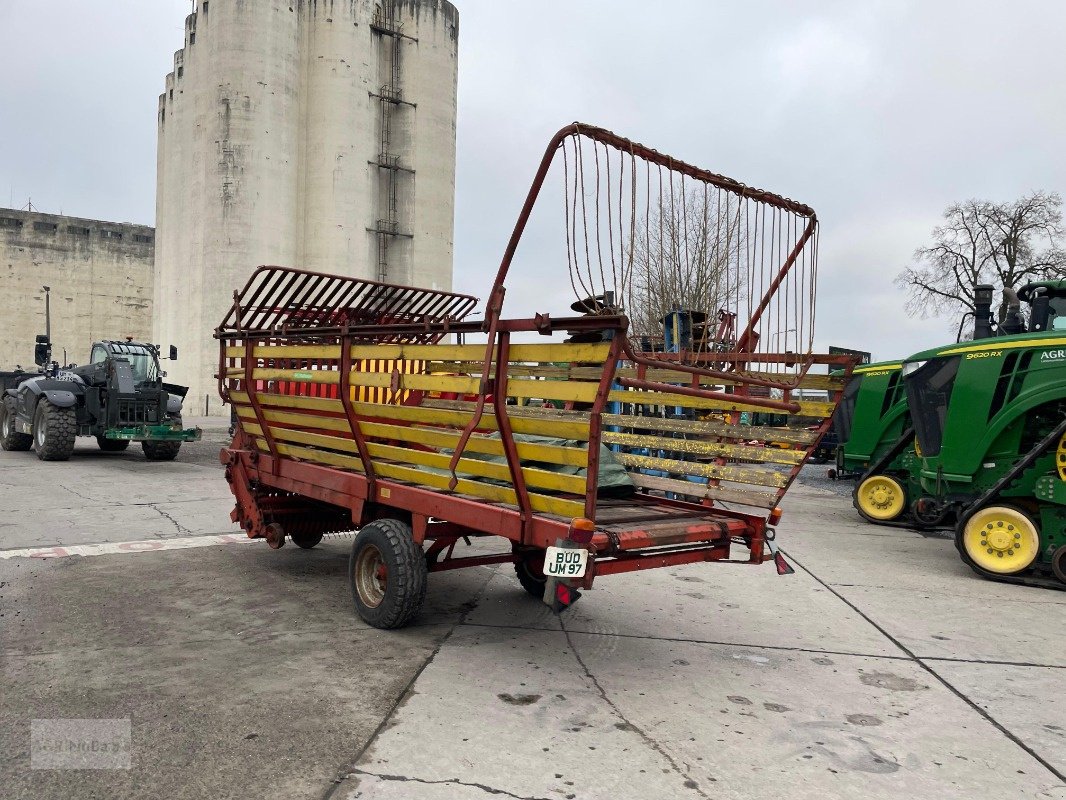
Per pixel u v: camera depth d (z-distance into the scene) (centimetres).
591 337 358
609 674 393
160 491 994
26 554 616
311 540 670
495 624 477
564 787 273
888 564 702
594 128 372
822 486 1398
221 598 514
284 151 3231
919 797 275
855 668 413
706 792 273
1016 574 632
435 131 3688
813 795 274
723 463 497
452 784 272
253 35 3100
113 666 381
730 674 398
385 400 464
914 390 776
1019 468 644
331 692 354
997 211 3662
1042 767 302
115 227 4941
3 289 4594
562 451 347
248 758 287
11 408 1485
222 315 3106
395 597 436
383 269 3591
